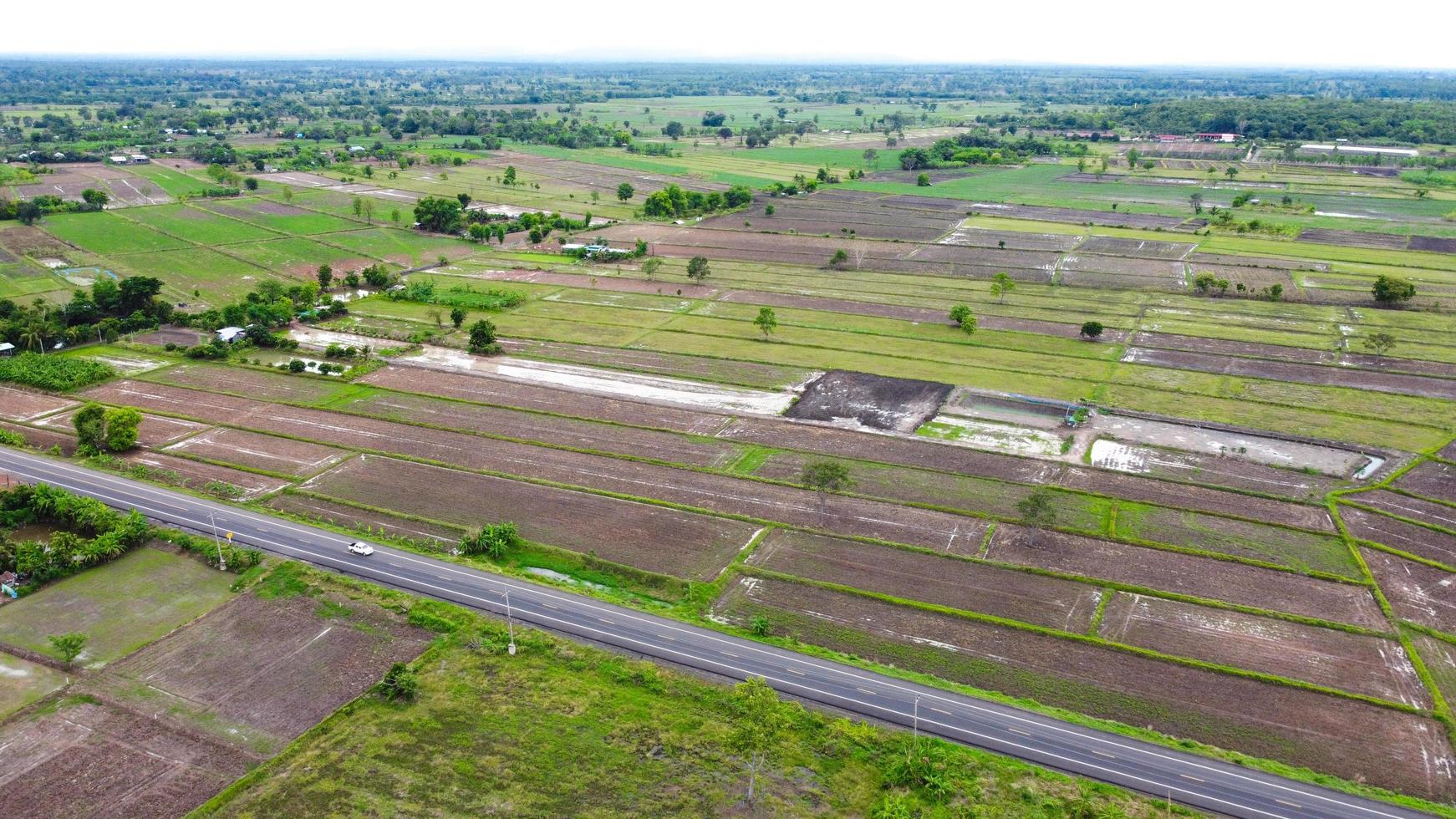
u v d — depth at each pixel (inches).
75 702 2263.8
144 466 3550.7
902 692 2331.4
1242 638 2556.6
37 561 2797.7
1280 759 2119.8
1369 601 2719.0
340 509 3253.0
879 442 3843.5
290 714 2239.2
